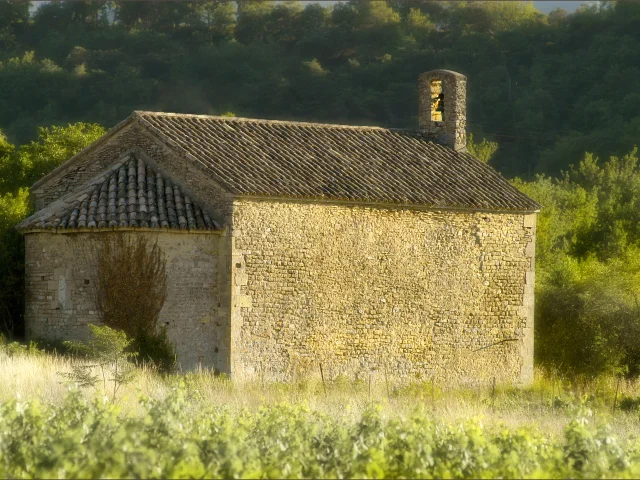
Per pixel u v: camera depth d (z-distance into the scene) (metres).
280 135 89.75
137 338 77.00
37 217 81.69
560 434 55.72
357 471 34.75
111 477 31.48
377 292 84.19
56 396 55.72
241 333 78.00
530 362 91.94
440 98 101.00
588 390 91.56
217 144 84.19
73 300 79.56
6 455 34.94
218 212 79.00
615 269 112.06
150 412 39.47
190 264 78.44
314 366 81.12
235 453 34.41
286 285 80.00
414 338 85.88
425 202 85.25
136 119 84.19
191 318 78.31
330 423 43.72
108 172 84.00
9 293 86.38
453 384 87.44
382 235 84.44
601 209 151.75
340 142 92.00
